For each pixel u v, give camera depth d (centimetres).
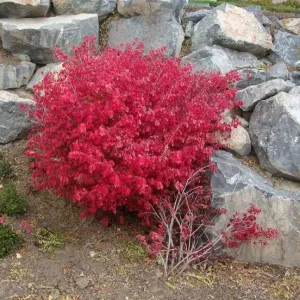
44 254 287
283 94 328
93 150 257
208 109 298
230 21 411
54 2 421
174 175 276
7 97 362
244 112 353
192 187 297
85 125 261
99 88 267
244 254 298
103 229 311
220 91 329
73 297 260
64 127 275
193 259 276
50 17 416
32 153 293
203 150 286
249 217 285
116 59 303
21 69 386
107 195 272
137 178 259
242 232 286
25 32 386
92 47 343
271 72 380
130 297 261
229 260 298
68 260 283
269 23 444
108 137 259
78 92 277
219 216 295
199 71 369
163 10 412
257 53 418
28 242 294
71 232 307
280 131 314
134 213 325
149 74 295
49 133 282
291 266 296
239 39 404
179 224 278
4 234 287
